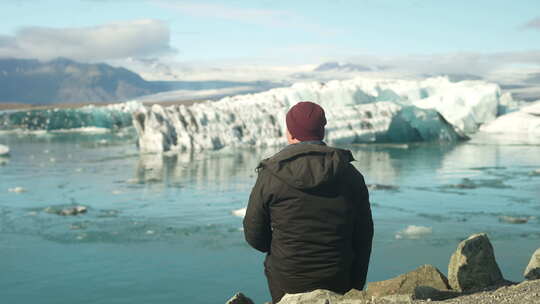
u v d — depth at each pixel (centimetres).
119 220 1117
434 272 405
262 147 2992
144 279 720
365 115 3228
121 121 5144
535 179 1656
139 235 984
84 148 3080
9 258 833
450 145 3031
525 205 1228
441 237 934
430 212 1155
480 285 393
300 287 286
